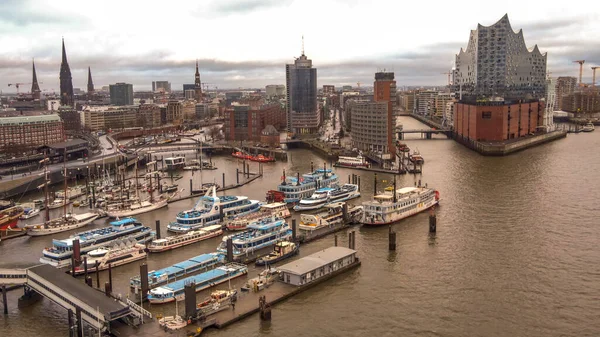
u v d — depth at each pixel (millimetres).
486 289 166625
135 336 134500
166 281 170125
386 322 147000
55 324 147125
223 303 152625
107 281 176000
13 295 166500
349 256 185375
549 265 184625
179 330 138125
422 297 161875
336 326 144875
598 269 180125
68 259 191375
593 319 146500
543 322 145500
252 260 191750
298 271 167500
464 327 143750
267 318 146000
